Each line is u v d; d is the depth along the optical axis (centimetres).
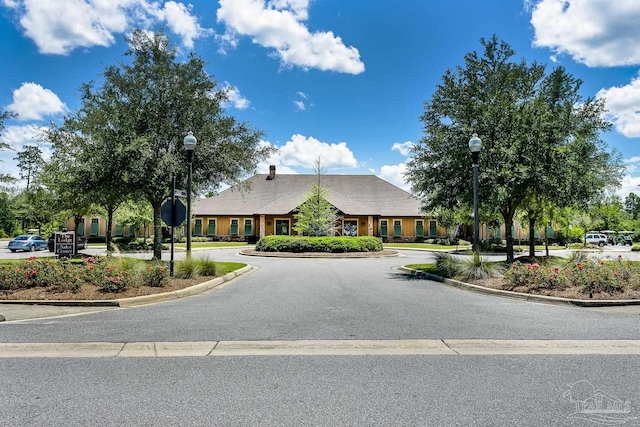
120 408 401
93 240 4519
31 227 5644
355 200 4334
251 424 368
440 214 3275
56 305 932
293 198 4141
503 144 1452
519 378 485
